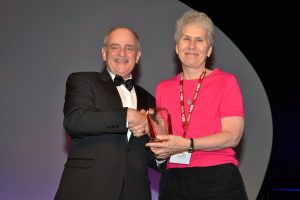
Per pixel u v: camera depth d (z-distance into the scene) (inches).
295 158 370.3
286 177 381.7
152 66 228.4
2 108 229.0
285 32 259.4
